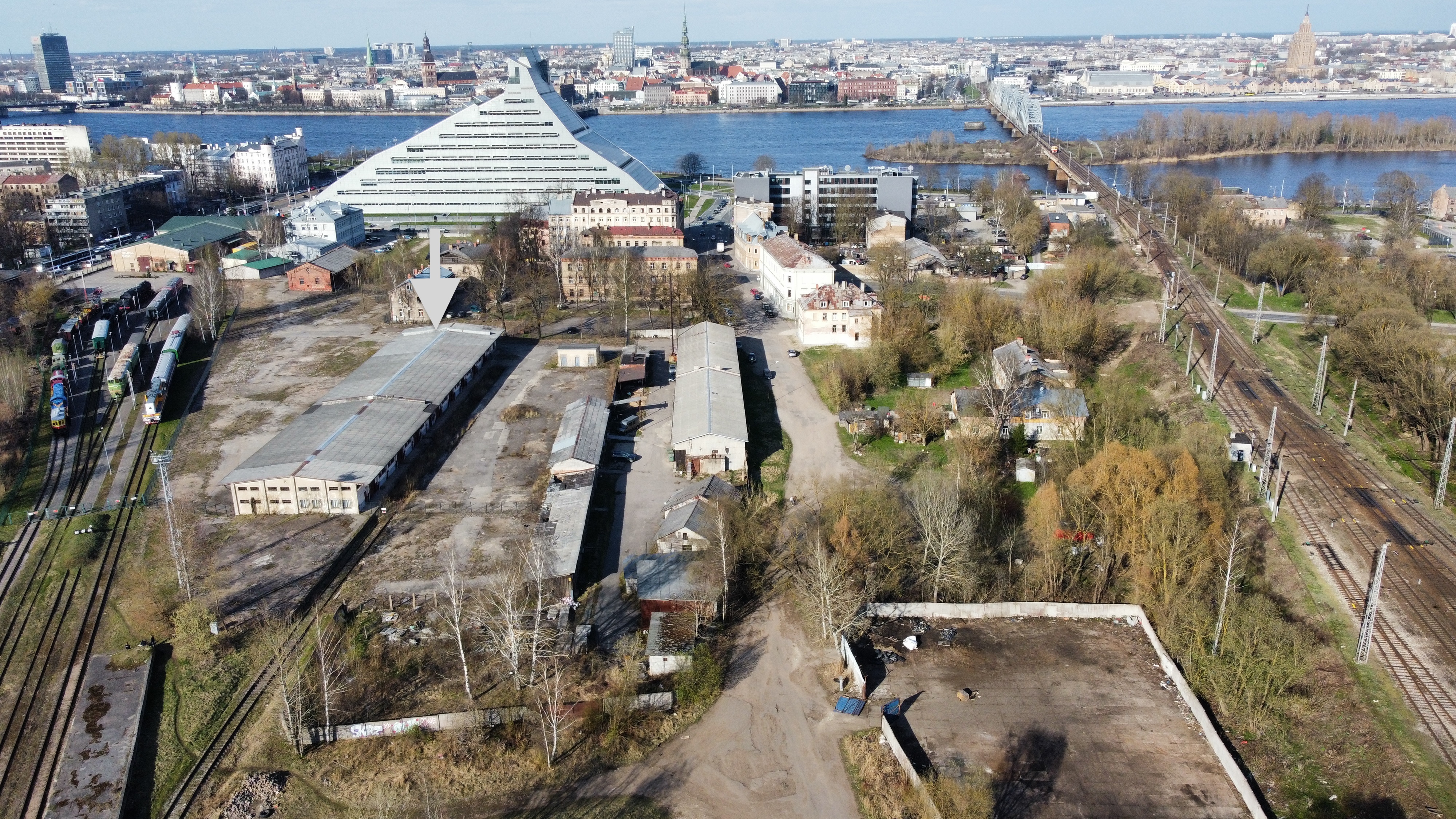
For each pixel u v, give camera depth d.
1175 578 107.50
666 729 94.38
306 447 146.12
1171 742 90.94
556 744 90.31
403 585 118.75
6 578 122.50
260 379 192.38
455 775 88.62
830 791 86.69
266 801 85.75
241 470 138.88
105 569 123.56
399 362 186.75
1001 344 196.75
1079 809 82.75
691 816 84.25
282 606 114.00
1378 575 97.38
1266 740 92.38
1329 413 164.12
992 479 144.00
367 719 95.31
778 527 133.12
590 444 151.88
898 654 104.44
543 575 111.94
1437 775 85.44
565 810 85.12
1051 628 108.69
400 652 105.50
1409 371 156.25
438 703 97.62
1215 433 143.75
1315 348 197.88
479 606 110.56
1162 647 103.31
